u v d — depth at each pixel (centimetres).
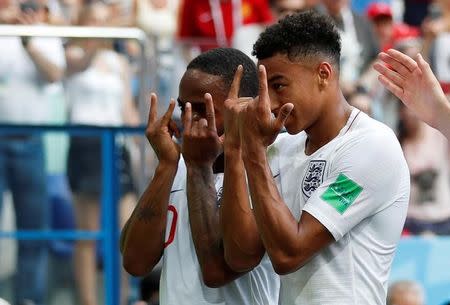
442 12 1423
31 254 979
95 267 982
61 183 982
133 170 995
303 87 545
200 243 587
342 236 541
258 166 533
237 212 554
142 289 989
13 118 1052
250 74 611
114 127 984
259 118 531
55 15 1280
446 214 1256
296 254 529
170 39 1188
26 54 1050
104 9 1324
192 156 598
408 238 1120
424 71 582
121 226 988
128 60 1073
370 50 1320
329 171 550
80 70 1064
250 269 568
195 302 602
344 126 557
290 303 559
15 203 979
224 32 1327
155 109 612
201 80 602
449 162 1277
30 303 976
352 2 1597
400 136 1281
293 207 564
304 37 545
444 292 1095
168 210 622
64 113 1059
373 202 543
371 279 549
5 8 1198
